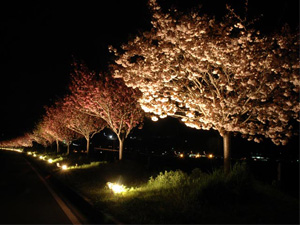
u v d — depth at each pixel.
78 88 19.64
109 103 18.58
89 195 11.10
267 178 12.45
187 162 18.91
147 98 9.70
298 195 8.73
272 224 6.14
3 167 28.00
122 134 19.19
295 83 8.25
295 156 21.44
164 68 9.16
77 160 26.97
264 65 8.73
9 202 10.52
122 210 8.13
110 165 18.48
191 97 9.64
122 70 10.13
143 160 21.97
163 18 9.44
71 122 26.88
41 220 7.95
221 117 9.60
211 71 9.80
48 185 15.55
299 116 8.81
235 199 7.78
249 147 27.55
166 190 10.12
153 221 6.95
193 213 7.18
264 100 8.89
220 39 9.02
